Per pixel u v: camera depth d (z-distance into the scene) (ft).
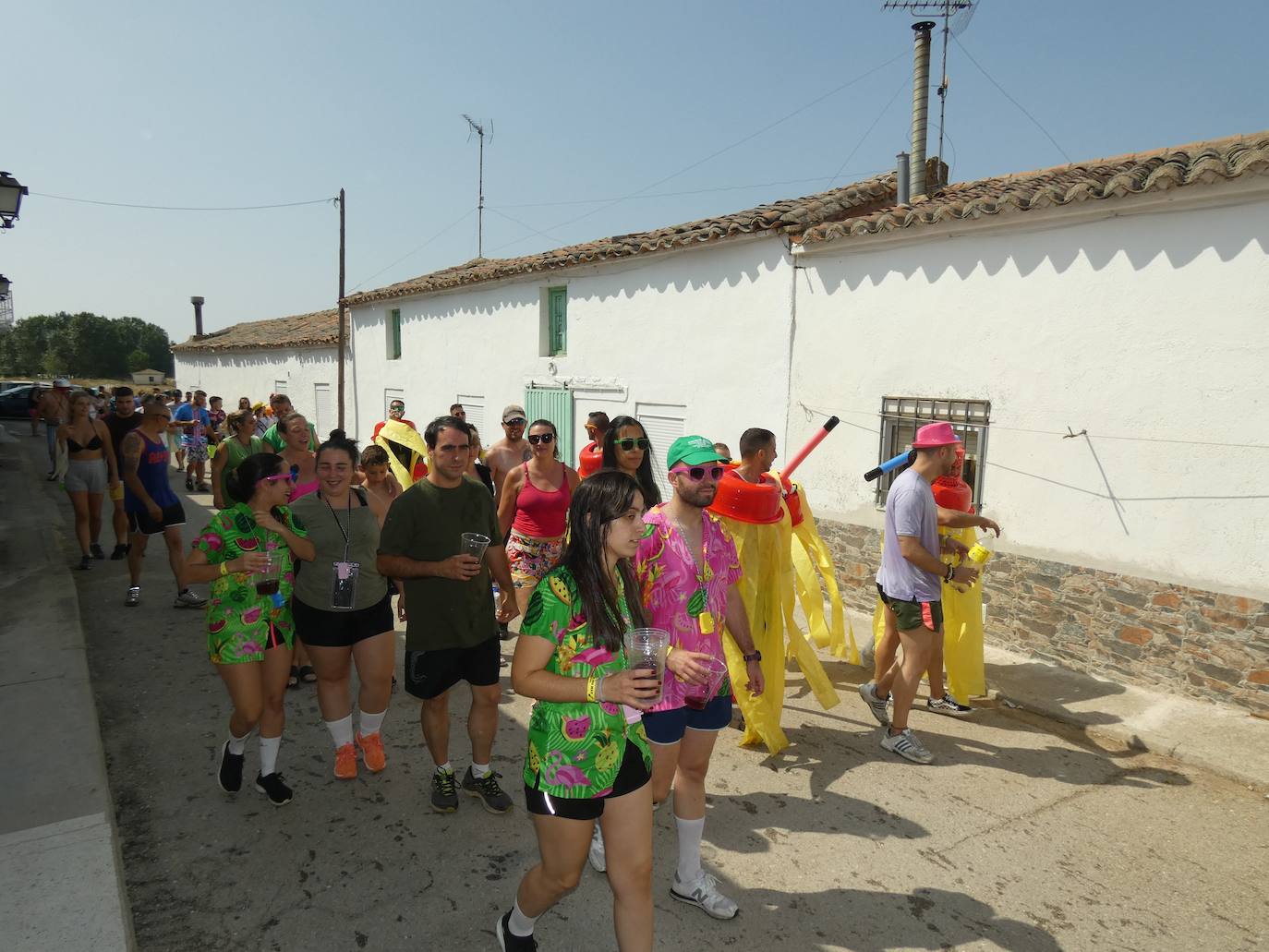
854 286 24.36
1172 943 10.04
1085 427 19.17
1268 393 16.29
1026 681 18.79
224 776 12.71
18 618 20.59
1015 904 10.76
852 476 24.94
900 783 14.14
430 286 48.55
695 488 10.19
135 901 10.28
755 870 11.43
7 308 50.93
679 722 9.97
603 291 35.06
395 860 11.35
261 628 12.09
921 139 30.37
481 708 12.50
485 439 45.62
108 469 28.40
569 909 10.45
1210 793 13.92
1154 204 17.53
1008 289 20.52
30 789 12.31
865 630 22.95
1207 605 17.26
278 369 79.71
